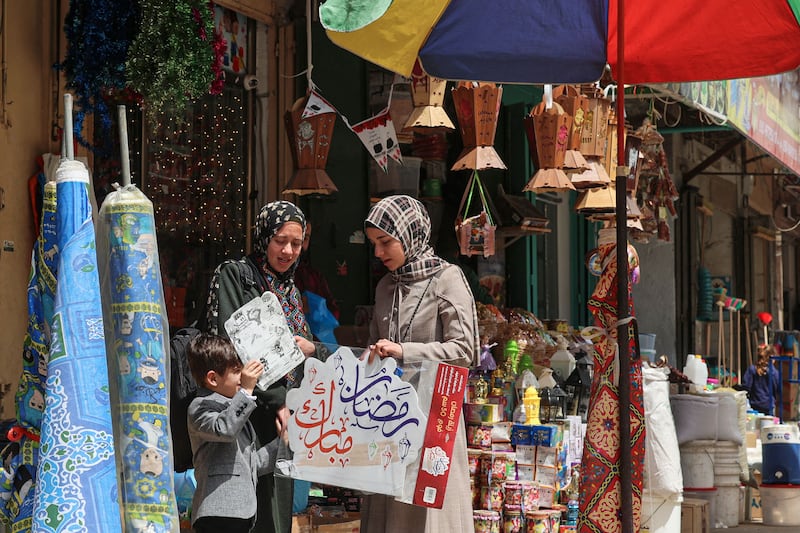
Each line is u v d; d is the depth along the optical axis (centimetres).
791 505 1400
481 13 796
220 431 662
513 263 1584
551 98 1086
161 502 539
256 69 1201
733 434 1385
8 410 890
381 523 741
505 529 1042
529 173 1575
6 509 563
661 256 2039
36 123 917
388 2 670
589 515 755
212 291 734
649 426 1085
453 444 699
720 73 859
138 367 539
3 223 887
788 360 2386
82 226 517
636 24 837
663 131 1645
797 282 3906
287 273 759
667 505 1090
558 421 1139
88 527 491
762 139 1330
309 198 1244
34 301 543
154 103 877
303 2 1233
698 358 1515
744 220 3019
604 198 1205
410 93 1170
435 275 753
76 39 891
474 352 757
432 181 1341
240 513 678
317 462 707
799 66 838
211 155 1143
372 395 705
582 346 1359
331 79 1257
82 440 497
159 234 1080
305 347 725
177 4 861
